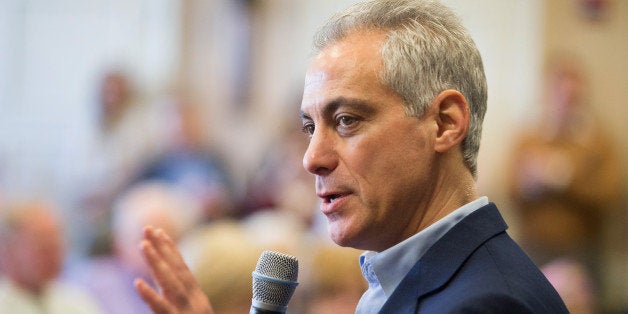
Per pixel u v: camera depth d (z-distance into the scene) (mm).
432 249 3484
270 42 15320
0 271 8102
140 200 9016
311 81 3602
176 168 13008
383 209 3531
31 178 15516
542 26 13328
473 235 3496
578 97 12312
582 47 13109
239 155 15156
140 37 15633
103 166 14688
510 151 12242
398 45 3533
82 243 11344
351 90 3504
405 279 3473
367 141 3504
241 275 6219
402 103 3520
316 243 8086
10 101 16000
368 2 3660
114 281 8828
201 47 15555
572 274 8797
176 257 3793
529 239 11773
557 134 12102
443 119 3576
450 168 3600
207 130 15352
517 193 11977
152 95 15234
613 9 13039
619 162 12234
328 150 3553
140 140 14461
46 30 16000
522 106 13320
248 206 12023
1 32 16234
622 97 12883
